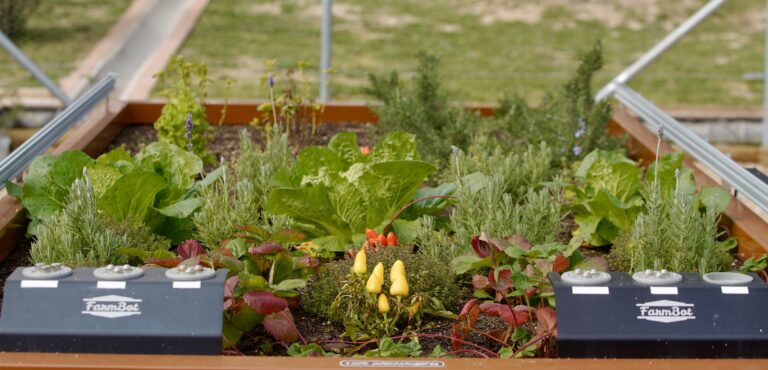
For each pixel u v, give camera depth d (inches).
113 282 83.7
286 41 339.6
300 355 87.1
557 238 113.0
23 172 123.2
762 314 83.7
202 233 105.0
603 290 84.0
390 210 108.0
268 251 92.7
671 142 145.3
